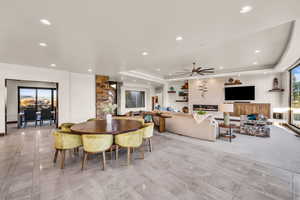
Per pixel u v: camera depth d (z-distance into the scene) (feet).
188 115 15.64
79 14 6.42
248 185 6.49
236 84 24.20
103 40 9.36
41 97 25.70
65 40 9.29
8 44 9.91
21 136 14.97
